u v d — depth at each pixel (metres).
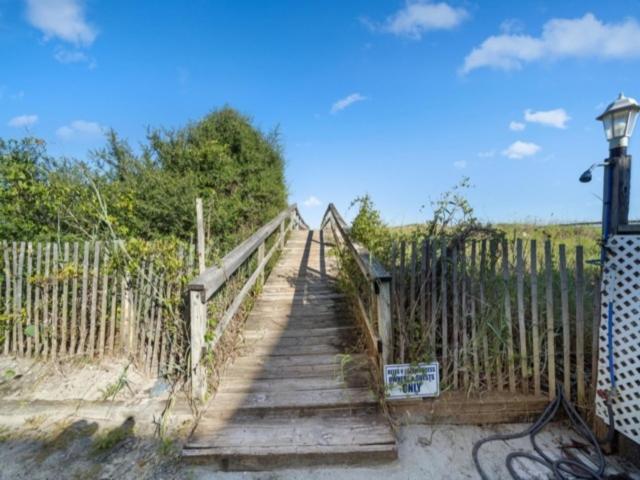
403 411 2.31
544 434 2.16
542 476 1.82
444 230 2.73
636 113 1.91
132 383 2.77
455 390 2.41
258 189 7.93
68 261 3.18
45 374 2.95
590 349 2.49
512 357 2.37
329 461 1.93
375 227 3.95
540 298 2.52
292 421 2.22
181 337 2.79
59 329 3.27
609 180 2.00
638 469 1.86
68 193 3.63
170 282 2.86
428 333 2.40
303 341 3.30
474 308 2.41
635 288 1.88
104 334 3.14
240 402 2.36
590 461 1.93
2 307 3.34
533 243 2.30
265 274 5.57
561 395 2.26
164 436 2.17
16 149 4.02
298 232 10.86
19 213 3.65
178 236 5.47
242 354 3.07
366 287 3.19
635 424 1.87
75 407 2.50
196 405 2.36
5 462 2.00
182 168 6.57
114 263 2.97
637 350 1.87
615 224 1.97
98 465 1.97
